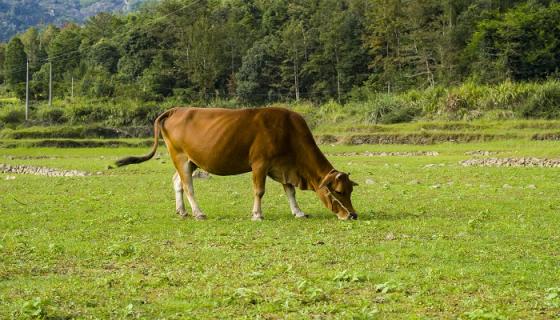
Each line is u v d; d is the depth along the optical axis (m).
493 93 59.62
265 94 87.56
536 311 7.99
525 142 43.00
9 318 7.90
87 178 27.38
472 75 74.50
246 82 86.50
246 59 88.06
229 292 8.91
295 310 8.15
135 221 15.30
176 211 16.38
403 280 9.38
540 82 70.62
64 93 92.25
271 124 15.08
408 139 49.66
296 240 12.42
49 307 8.29
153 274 10.09
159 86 88.25
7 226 14.94
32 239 13.08
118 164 16.20
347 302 8.43
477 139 47.41
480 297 8.56
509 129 50.25
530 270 9.90
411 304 8.31
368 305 8.29
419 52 81.19
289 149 15.21
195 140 15.39
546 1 83.12
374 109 63.16
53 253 11.66
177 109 16.17
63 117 72.06
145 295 8.95
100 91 85.06
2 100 93.00
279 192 20.88
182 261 10.90
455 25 81.56
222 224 14.62
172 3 98.75
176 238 13.07
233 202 18.53
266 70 86.88
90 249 11.91
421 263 10.45
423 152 40.81
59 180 26.50
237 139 15.08
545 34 72.25
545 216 14.95
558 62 73.19
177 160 15.96
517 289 8.88
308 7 97.38
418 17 82.69
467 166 29.72
